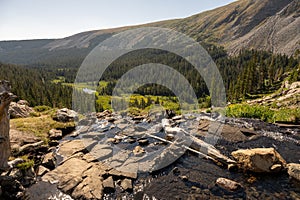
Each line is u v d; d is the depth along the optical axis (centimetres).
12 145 1169
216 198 845
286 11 18400
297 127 1761
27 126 1590
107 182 930
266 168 988
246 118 2158
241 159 1062
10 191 823
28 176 923
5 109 815
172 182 959
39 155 1160
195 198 848
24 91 5534
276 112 2244
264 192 871
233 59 10944
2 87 785
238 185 907
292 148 1316
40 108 2639
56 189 879
